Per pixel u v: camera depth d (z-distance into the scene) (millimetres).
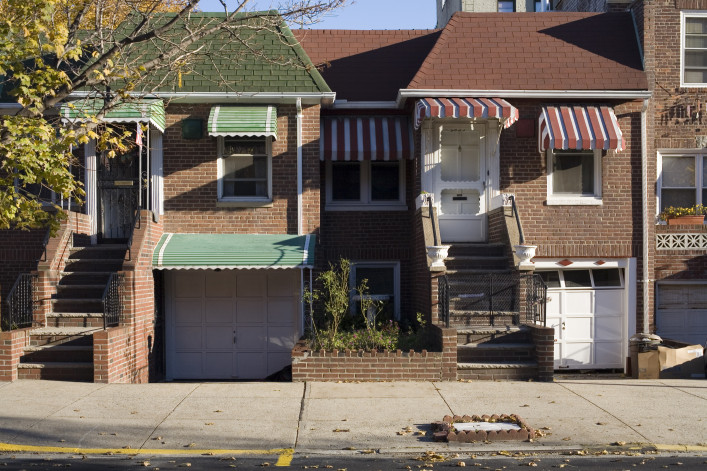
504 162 15852
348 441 8883
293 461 8180
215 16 16203
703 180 16594
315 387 11719
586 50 16328
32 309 13281
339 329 14594
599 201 15797
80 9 11719
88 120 11750
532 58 16125
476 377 12539
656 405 10633
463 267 14445
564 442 8844
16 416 9797
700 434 9156
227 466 7953
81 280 13930
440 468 7922
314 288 15383
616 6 17984
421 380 12305
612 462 8188
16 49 10266
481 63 15953
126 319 13141
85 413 9984
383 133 16281
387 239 16578
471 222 15930
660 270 16297
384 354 12305
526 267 13484
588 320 16266
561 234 15773
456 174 15953
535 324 13375
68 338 12766
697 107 16297
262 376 16078
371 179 16750
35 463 7996
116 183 15484
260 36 16109
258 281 16156
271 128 14812
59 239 13930
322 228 16516
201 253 14453
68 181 10047
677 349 14930
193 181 15523
